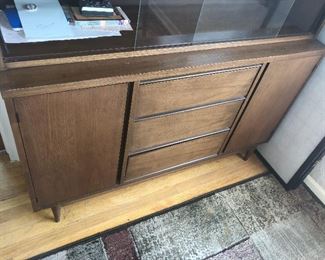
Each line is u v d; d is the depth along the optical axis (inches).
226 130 54.4
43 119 33.2
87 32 35.8
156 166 52.8
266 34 46.6
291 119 60.4
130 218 53.1
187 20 43.4
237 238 54.0
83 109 34.9
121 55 35.7
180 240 51.7
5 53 31.2
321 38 50.5
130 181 52.2
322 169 61.7
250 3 49.1
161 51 38.1
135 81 34.9
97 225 51.1
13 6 35.5
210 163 65.5
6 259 44.9
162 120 43.8
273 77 48.3
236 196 60.6
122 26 38.8
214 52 41.4
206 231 53.8
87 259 46.7
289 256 53.4
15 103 30.0
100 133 39.3
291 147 61.6
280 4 49.2
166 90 39.4
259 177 65.8
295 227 58.0
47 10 36.3
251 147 64.5
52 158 38.4
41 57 32.1
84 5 36.5
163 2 44.3
